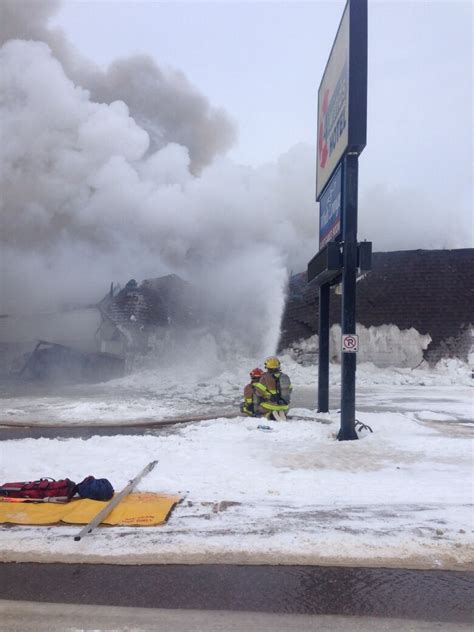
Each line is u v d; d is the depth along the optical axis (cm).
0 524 441
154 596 330
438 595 334
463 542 409
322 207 1004
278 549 395
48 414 1069
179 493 519
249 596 331
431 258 2080
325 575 358
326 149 955
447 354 1966
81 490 500
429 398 1401
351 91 795
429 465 632
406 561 378
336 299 2059
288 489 533
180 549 394
